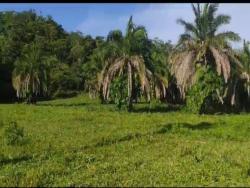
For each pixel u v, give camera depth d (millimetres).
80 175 14547
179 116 37125
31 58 62281
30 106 49562
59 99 82375
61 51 104938
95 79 65500
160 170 15305
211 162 16609
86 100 75688
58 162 16719
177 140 23438
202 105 44062
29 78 61625
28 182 13406
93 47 105938
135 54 46562
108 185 13266
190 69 44469
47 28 108438
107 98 47094
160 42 54281
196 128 28562
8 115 36281
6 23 107125
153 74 47406
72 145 21156
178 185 13219
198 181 13773
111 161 17109
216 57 43469
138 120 32906
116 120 32938
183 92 47625
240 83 51219
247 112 50062
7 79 81875
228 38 44594
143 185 13234
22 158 17891
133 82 46125
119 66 45656
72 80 92688
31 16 110312
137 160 17172
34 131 26281
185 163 16469
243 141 23984
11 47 90438
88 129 27406
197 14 45188
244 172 14938
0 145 21203
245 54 52906
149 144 21953
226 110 50062
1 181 13656
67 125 29594
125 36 46781
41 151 19516
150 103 54562
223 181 13773
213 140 23906
